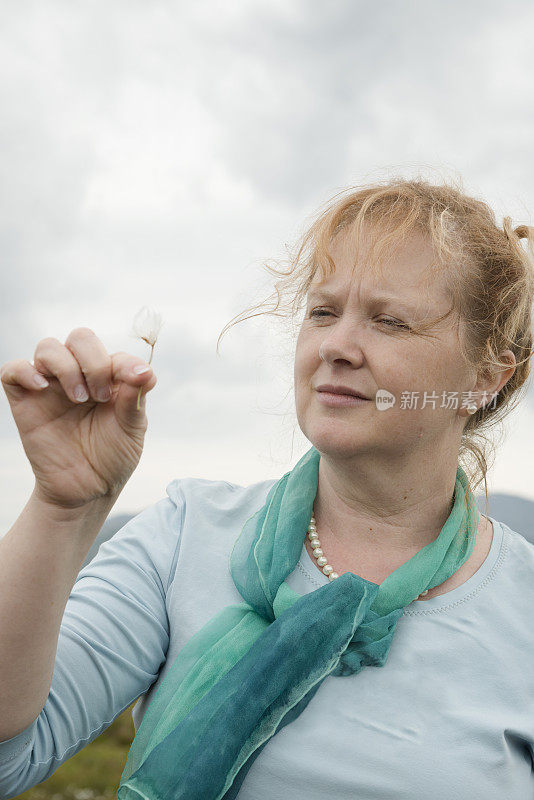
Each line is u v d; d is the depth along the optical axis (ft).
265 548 6.17
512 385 6.66
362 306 5.68
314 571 6.13
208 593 6.12
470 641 5.73
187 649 5.88
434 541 6.04
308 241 7.01
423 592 5.82
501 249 6.20
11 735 4.77
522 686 5.61
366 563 6.14
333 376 5.64
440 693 5.53
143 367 4.36
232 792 5.39
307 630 5.56
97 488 4.58
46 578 4.56
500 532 6.54
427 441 5.80
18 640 4.54
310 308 6.01
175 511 6.72
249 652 5.68
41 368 4.43
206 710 5.51
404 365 5.55
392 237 5.74
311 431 5.70
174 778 5.37
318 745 5.35
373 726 5.40
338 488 6.11
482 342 5.98
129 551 6.34
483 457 7.09
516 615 5.92
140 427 4.56
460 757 5.29
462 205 6.34
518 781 5.43
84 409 4.56
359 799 5.21
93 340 4.42
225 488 7.11
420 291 5.69
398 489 5.95
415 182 6.70
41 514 4.58
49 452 4.49
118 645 5.73
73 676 5.41
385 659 5.60
